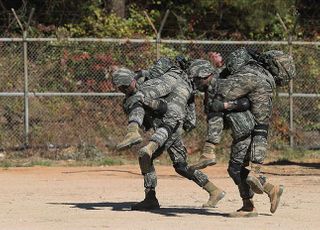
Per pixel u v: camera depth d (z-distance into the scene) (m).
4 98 57.34
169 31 71.06
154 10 71.25
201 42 57.12
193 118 29.59
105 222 27.06
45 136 56.81
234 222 27.19
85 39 57.31
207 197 36.00
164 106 28.27
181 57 29.39
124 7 70.88
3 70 57.66
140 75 29.27
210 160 27.50
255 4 67.75
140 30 68.56
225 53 59.44
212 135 27.44
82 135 57.38
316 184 42.47
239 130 27.44
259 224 26.77
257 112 27.38
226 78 27.78
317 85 59.84
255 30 69.06
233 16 70.00
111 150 57.12
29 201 34.22
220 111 27.45
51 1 68.00
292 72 28.05
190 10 71.44
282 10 68.25
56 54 58.12
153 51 58.31
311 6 72.62
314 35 66.31
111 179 45.81
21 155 56.09
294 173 49.38
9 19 66.56
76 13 68.31
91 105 57.84
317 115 59.72
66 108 57.62
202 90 28.62
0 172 49.84
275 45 58.81
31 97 57.25
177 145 29.78
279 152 58.09
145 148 27.84
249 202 28.73
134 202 33.88
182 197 36.00
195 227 25.81
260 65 27.91
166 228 25.53
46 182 43.84
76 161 55.38
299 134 59.19
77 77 58.25
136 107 27.91
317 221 27.70
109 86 58.03
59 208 31.42
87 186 41.50
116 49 58.41
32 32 62.16
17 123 56.97
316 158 57.34
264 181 28.38
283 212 30.20
